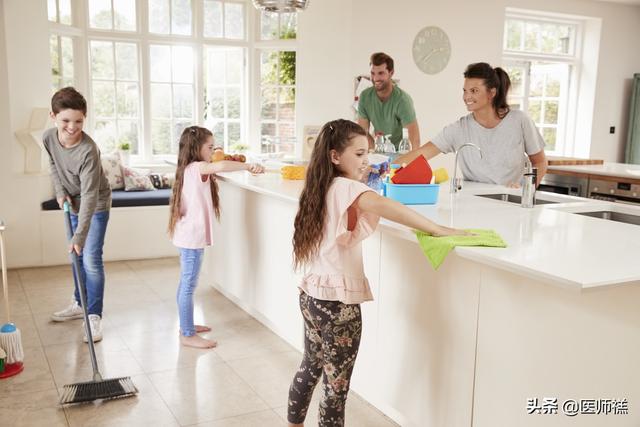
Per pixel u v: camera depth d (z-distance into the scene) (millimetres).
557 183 5145
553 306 1739
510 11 6656
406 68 5895
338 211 1917
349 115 5645
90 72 5578
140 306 3961
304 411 2207
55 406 2600
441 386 2148
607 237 1983
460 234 1918
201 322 3686
